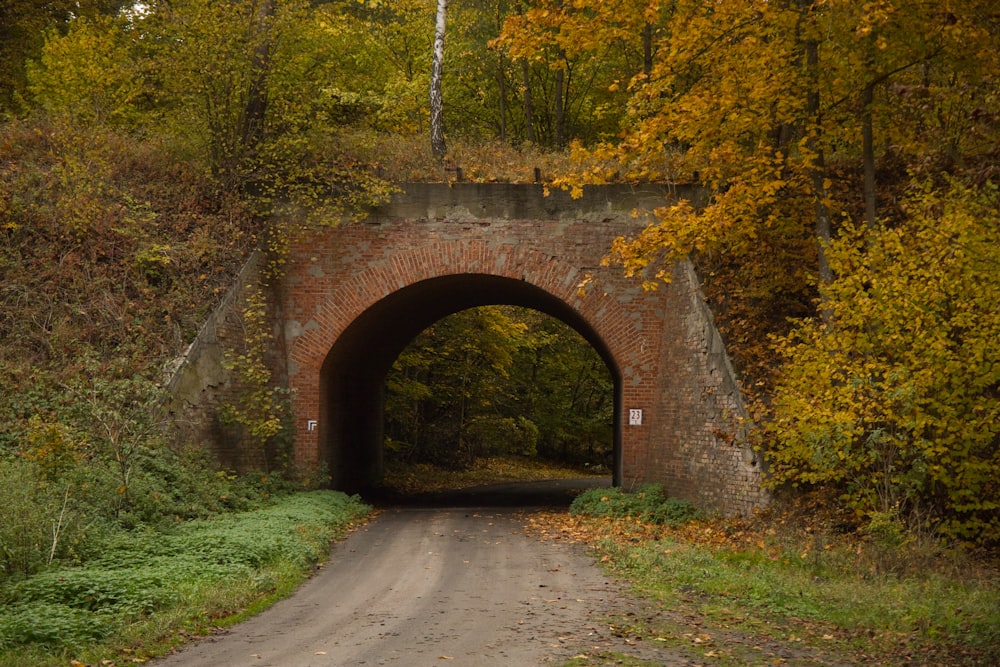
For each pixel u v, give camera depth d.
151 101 26.00
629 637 8.88
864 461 13.25
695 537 15.41
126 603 9.52
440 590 11.43
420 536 16.58
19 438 14.70
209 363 18.58
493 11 31.56
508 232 21.11
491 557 14.16
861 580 11.77
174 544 12.52
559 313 25.64
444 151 24.50
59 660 7.73
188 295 18.92
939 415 13.19
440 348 34.06
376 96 29.69
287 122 21.53
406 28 33.16
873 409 13.41
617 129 33.88
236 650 8.31
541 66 33.53
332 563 13.61
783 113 15.48
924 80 17.22
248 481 19.05
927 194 13.99
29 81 30.98
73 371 16.36
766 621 9.80
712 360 17.80
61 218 18.98
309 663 7.82
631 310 20.91
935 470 12.91
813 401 13.35
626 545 14.61
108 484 14.05
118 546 12.23
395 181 21.31
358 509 19.50
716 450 17.30
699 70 17.75
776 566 12.66
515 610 10.16
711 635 9.09
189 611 9.47
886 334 13.45
